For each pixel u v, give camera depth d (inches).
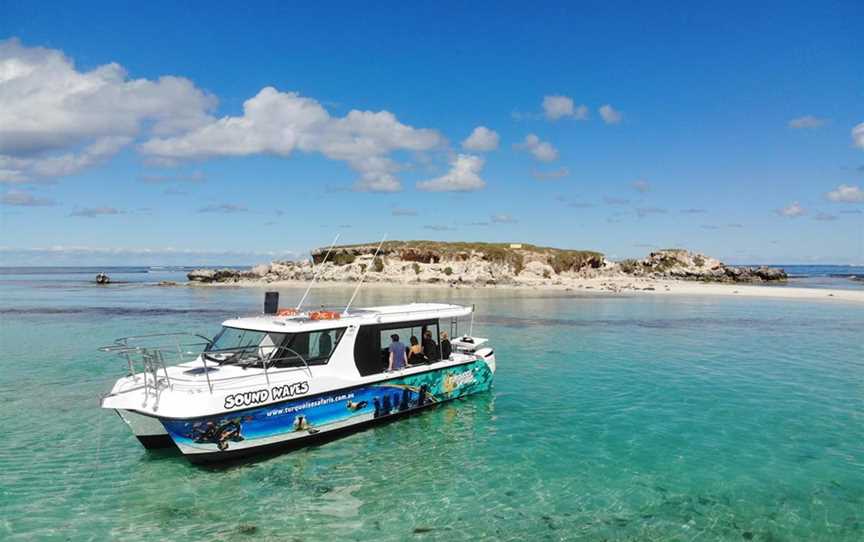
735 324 1483.8
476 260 3395.7
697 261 4232.3
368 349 567.5
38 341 1139.9
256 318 574.9
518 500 411.2
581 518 383.9
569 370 877.8
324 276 3329.2
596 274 3663.9
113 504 401.7
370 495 418.6
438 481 444.5
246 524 373.7
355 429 557.9
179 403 438.3
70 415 612.4
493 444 528.7
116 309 1846.7
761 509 398.6
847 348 1100.5
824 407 661.9
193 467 468.8
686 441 540.7
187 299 2300.7
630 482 444.1
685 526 373.4
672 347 1114.1
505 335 1279.5
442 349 660.7
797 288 3105.3
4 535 356.5
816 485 439.8
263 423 479.5
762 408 657.0
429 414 624.4
